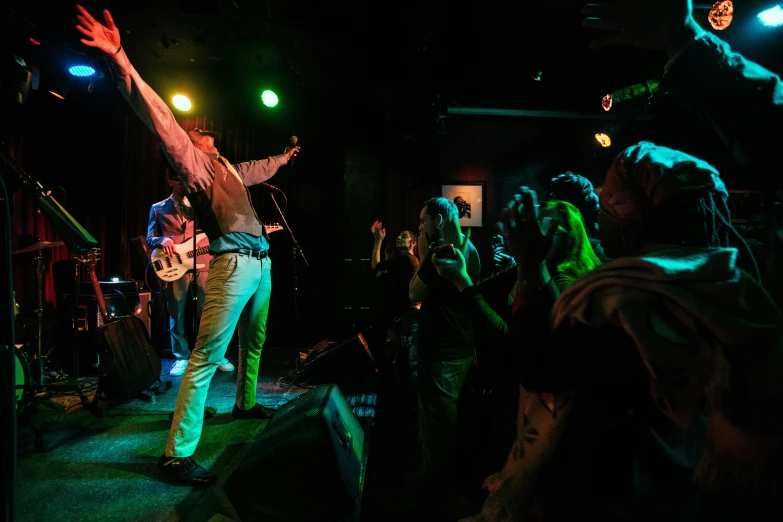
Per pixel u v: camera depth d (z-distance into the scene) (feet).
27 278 16.44
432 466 7.07
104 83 16.40
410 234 13.16
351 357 14.38
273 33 16.49
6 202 3.46
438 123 17.34
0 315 3.41
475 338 7.27
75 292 14.88
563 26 14.78
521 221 2.94
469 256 7.24
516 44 15.66
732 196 21.75
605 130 22.34
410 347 12.44
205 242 16.31
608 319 2.57
